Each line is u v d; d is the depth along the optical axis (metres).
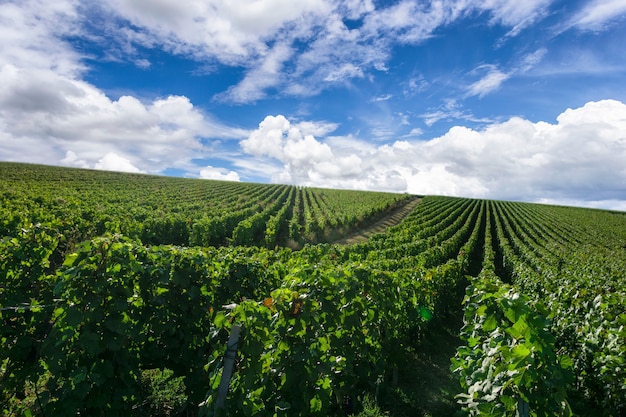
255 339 3.47
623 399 4.84
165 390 5.15
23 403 4.50
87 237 14.24
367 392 5.82
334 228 30.59
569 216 58.94
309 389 3.89
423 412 5.70
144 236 17.69
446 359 8.15
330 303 4.57
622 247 33.34
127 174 61.31
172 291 5.02
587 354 5.64
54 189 32.34
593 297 7.14
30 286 4.93
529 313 3.29
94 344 3.59
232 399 3.42
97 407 3.72
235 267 6.06
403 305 7.27
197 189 51.66
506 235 37.81
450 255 24.00
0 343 4.32
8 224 12.36
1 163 52.09
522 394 3.12
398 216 47.44
